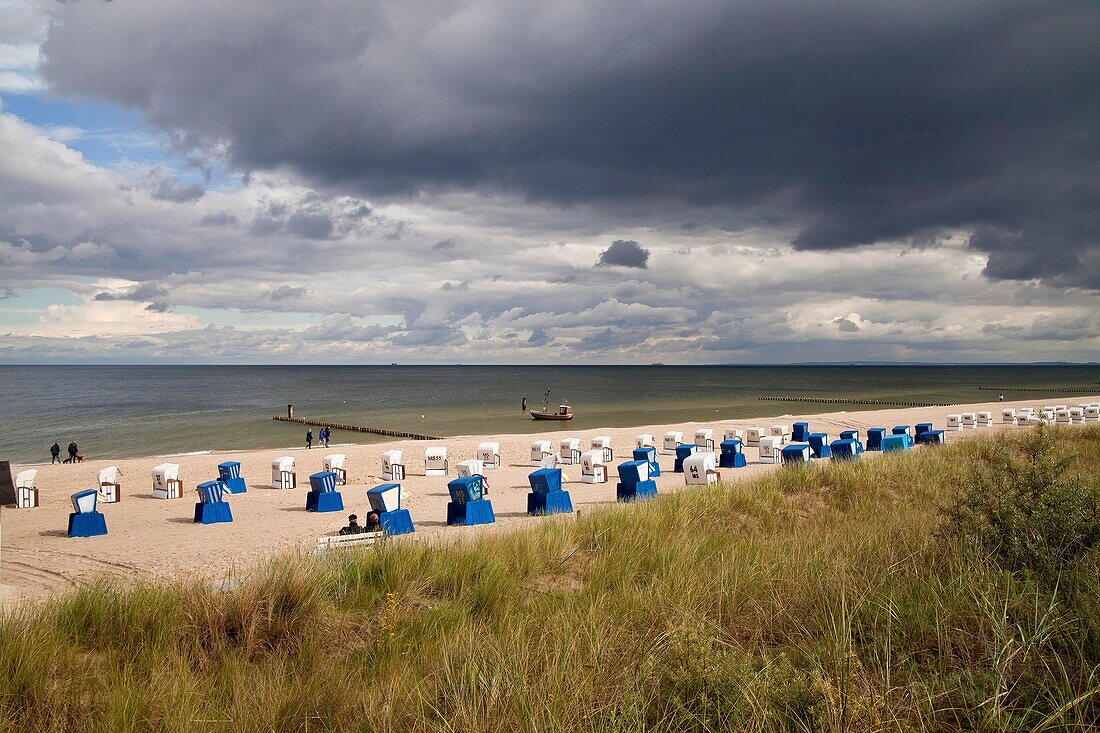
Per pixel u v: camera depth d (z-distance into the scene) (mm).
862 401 94438
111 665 5453
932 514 9461
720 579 6664
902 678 4340
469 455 33031
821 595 5828
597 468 23375
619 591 7023
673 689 4254
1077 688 3912
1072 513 6414
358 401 106562
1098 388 132750
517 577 7914
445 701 4516
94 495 16531
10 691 4836
